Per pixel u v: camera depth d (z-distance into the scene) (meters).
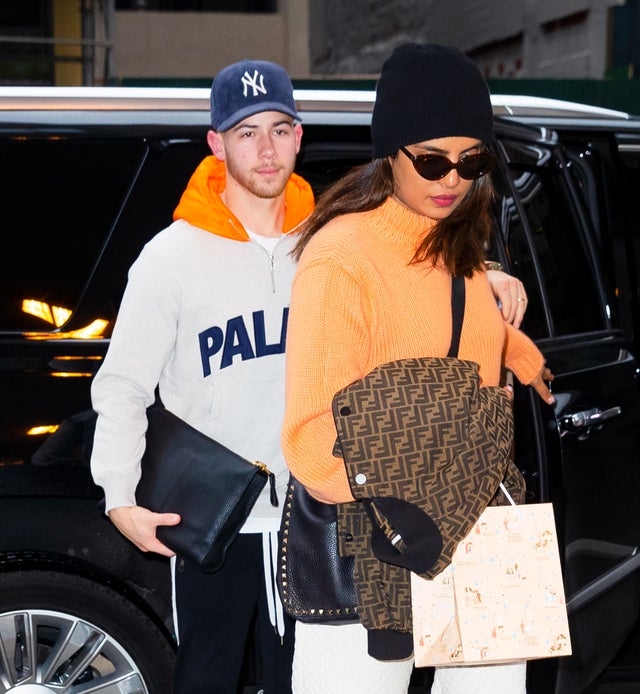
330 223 1.90
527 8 14.19
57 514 2.49
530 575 1.83
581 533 2.78
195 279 2.22
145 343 2.22
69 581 2.49
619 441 2.89
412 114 1.78
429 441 1.76
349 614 1.92
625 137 3.13
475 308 1.91
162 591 2.56
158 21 18.86
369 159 2.72
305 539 1.95
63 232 2.52
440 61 1.78
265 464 2.25
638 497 2.93
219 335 2.23
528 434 2.65
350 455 1.76
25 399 2.45
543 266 2.93
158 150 2.58
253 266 2.25
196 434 2.24
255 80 2.21
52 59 14.05
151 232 2.55
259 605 2.39
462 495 1.78
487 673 1.99
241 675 2.63
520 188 2.94
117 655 2.55
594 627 2.82
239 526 2.20
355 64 18.56
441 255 1.86
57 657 2.52
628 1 12.58
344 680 1.96
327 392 1.79
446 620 1.83
